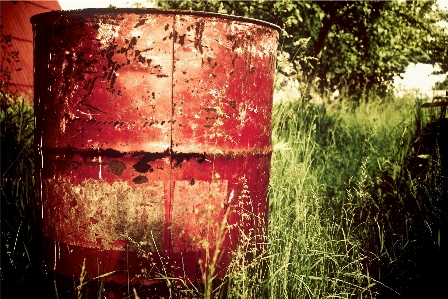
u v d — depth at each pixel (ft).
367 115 17.33
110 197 5.67
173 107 5.58
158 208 5.68
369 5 23.32
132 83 5.50
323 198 9.78
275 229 7.12
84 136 5.68
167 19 5.44
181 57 5.53
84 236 5.82
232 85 5.91
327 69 28.86
